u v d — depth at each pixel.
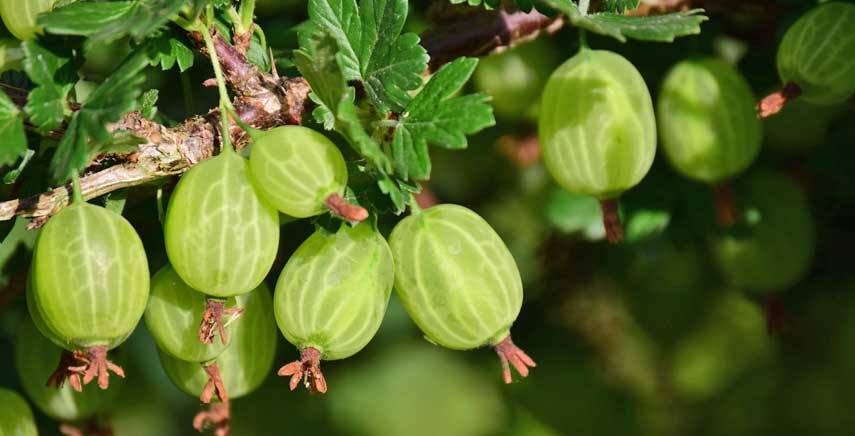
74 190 0.41
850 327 0.55
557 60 0.50
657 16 0.43
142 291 0.41
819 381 0.58
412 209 0.42
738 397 0.61
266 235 0.41
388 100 0.42
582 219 0.50
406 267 0.42
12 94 0.43
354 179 0.42
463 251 0.42
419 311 0.42
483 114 0.42
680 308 0.57
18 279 0.47
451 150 0.53
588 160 0.44
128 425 0.57
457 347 0.42
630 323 0.57
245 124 0.41
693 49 0.48
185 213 0.41
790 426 0.60
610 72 0.43
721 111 0.46
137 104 0.43
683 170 0.47
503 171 0.53
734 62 0.49
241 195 0.41
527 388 0.57
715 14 0.48
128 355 0.56
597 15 0.43
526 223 0.54
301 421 0.58
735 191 0.49
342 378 0.61
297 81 0.43
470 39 0.45
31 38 0.42
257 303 0.44
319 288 0.41
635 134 0.43
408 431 0.63
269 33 0.49
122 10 0.42
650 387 0.59
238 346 0.44
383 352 0.62
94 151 0.41
